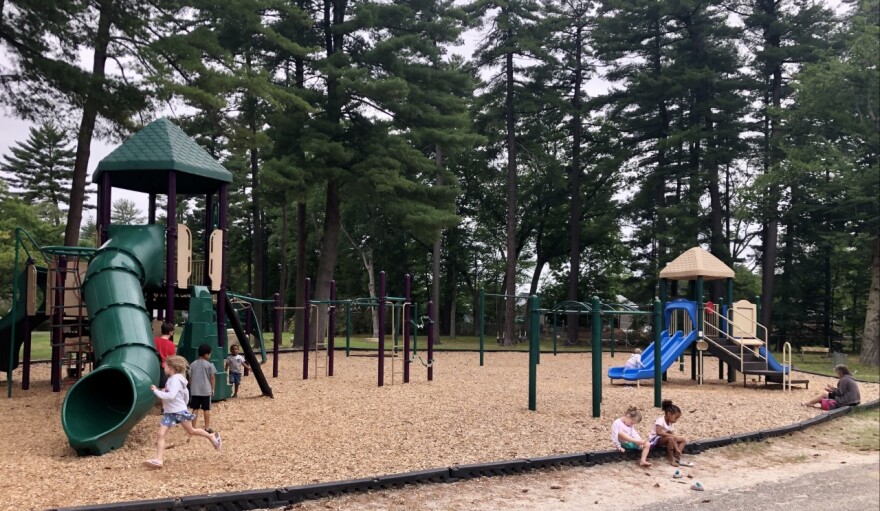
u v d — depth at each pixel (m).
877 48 25.95
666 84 35.28
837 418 12.87
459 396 14.47
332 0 28.48
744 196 33.69
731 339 18.42
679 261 19.94
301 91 26.83
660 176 37.91
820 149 29.12
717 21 36.16
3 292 37.41
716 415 12.66
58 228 44.31
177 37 19.94
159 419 11.06
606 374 20.69
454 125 29.64
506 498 7.07
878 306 28.44
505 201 49.69
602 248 50.62
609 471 8.41
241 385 15.95
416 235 29.64
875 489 7.71
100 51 19.12
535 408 12.84
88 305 10.93
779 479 8.19
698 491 7.58
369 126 28.97
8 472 7.43
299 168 25.81
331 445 9.24
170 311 12.76
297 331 29.91
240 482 7.18
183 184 16.92
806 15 34.62
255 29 24.25
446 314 57.31
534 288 49.06
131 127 18.98
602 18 37.47
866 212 27.86
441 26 28.89
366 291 53.44
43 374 17.61
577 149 39.44
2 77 17.06
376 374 18.98
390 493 7.07
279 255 58.19
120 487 6.90
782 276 38.88
